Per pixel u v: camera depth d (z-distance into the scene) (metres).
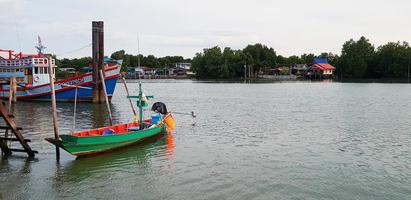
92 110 51.00
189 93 90.44
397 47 180.12
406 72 172.00
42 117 43.34
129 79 191.62
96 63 58.41
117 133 26.11
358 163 23.78
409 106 58.12
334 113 49.19
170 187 19.22
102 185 19.47
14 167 22.08
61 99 60.91
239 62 191.12
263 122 40.72
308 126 38.06
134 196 18.06
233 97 77.25
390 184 19.89
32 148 26.36
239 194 18.34
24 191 18.48
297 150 27.12
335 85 131.88
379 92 91.94
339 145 28.92
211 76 195.38
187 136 31.97
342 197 18.12
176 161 23.86
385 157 25.33
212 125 38.31
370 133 34.09
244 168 22.47
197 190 18.81
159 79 195.75
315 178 20.77
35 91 61.31
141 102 29.56
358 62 176.38
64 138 22.27
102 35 58.12
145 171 21.77
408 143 29.75
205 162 23.69
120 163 23.23
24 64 61.41
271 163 23.59
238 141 30.11
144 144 28.41
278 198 17.94
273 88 112.44
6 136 24.52
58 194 18.22
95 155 24.78
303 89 106.50
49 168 22.00
